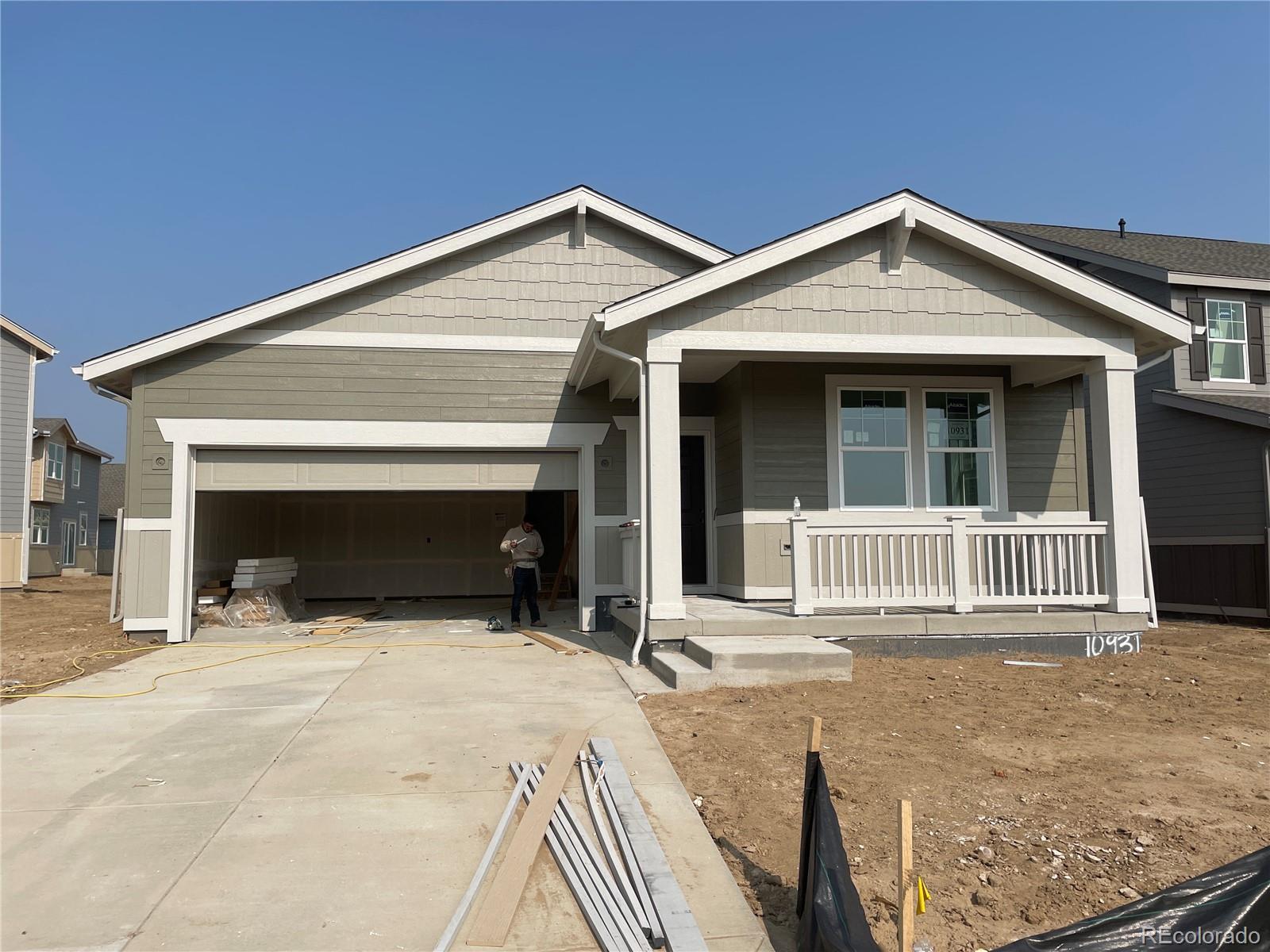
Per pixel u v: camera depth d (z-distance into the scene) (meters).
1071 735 6.28
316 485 11.53
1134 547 9.30
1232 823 4.74
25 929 3.82
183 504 11.11
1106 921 3.09
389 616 14.30
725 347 9.02
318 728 6.70
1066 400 11.61
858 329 9.23
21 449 24.02
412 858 4.50
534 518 18.16
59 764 5.90
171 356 11.17
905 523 10.96
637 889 4.11
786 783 5.38
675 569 8.79
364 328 11.56
